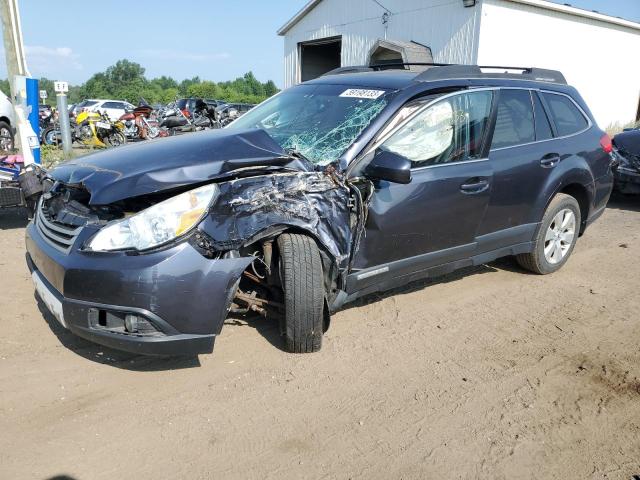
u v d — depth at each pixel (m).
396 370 3.59
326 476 2.64
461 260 4.53
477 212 4.43
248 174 3.35
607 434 3.06
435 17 17.34
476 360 3.78
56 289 3.19
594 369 3.74
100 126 14.31
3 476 2.50
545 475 2.72
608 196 5.86
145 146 3.85
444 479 2.66
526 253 5.24
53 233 3.35
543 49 18.03
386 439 2.92
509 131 4.76
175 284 2.99
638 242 6.88
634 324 4.47
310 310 3.44
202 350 3.16
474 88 4.52
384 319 4.33
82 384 3.25
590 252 6.38
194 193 3.13
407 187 3.91
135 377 3.35
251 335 3.91
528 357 3.87
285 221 3.28
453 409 3.21
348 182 3.60
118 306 2.96
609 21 19.62
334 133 4.02
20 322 3.94
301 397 3.24
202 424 2.95
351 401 3.23
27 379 3.26
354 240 3.61
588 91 20.28
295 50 23.09
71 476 2.54
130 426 2.90
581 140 5.40
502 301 4.82
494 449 2.89
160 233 3.01
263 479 2.60
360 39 20.06
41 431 2.82
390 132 3.93
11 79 8.27
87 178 3.31
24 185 5.08
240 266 3.17
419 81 4.25
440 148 4.20
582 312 4.66
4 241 5.89
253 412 3.08
